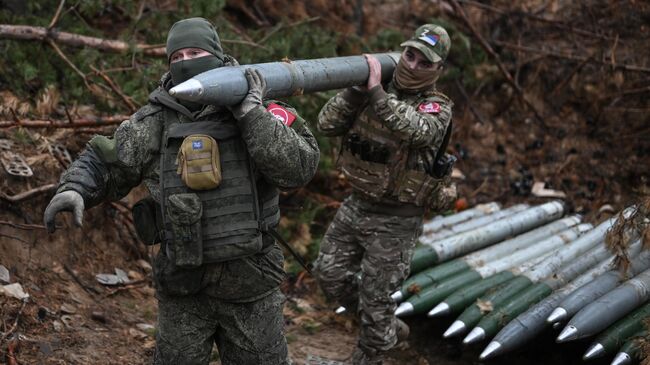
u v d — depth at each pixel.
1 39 4.75
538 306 4.21
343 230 3.95
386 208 3.80
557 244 5.20
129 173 2.66
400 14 7.49
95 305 4.07
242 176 2.64
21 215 4.13
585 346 4.42
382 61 3.69
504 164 6.93
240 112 2.60
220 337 2.89
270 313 2.83
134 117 2.70
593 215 6.11
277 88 3.00
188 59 2.66
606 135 7.12
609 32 7.52
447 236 5.23
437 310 4.36
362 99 3.77
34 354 3.46
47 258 4.13
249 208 2.65
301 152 2.67
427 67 3.67
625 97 7.23
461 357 4.46
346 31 7.02
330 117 3.85
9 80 4.96
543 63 7.51
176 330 2.77
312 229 5.58
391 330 3.91
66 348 3.60
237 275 2.70
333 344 4.42
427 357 4.45
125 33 5.21
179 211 2.55
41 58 4.98
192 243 2.58
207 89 2.50
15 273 3.89
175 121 2.66
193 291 2.68
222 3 5.37
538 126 7.27
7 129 4.55
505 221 5.37
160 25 5.37
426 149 3.71
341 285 4.00
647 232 4.12
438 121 3.63
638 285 4.13
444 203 3.87
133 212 2.74
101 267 4.40
